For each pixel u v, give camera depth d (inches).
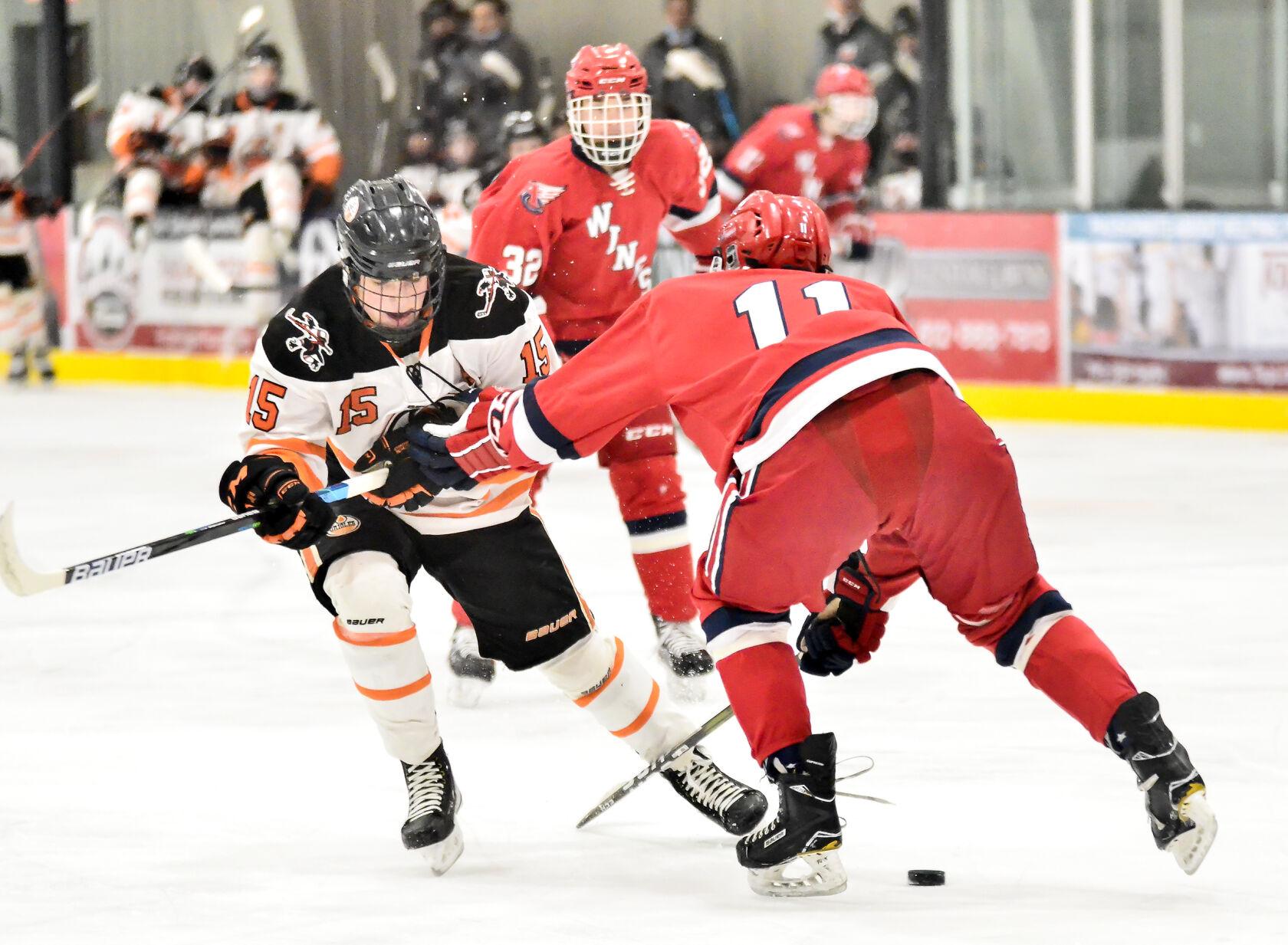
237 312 1496.1
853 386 342.3
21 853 412.5
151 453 1150.3
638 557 581.6
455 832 394.3
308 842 421.4
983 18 1346.0
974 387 1264.8
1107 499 933.8
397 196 370.0
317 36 1668.3
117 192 1535.4
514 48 1428.4
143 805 453.1
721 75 1413.6
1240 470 1015.6
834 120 1149.1
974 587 362.9
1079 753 484.4
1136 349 1198.9
